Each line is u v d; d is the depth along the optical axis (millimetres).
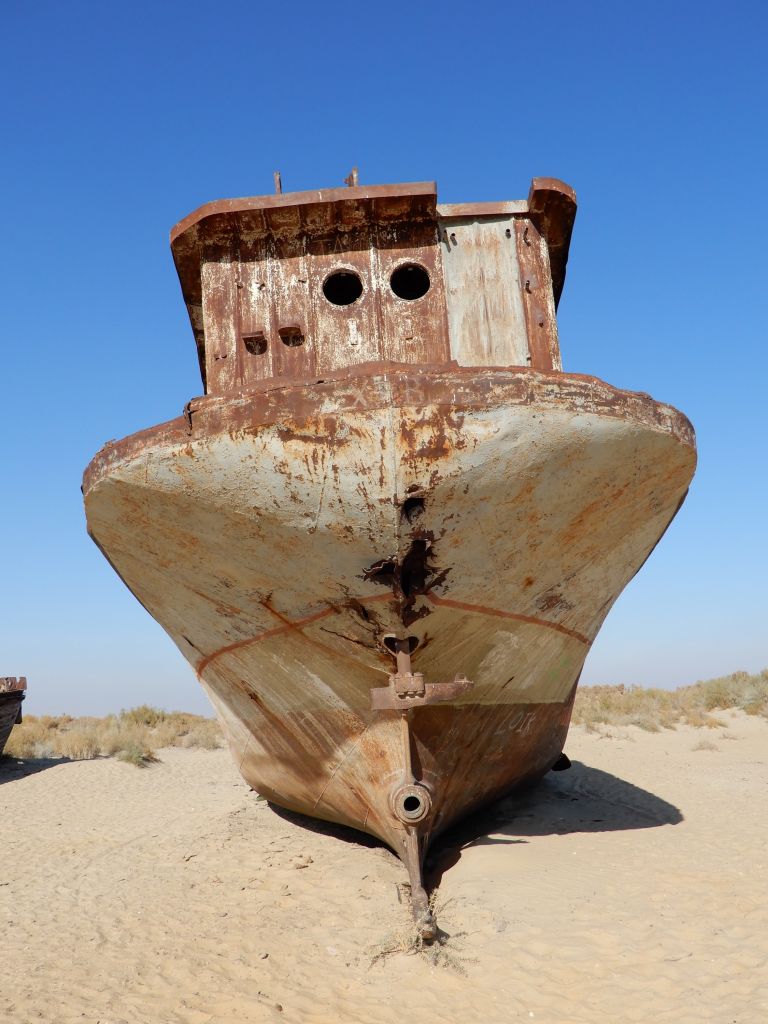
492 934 4574
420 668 5348
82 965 4746
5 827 9211
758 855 5816
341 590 5016
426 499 4617
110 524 5504
